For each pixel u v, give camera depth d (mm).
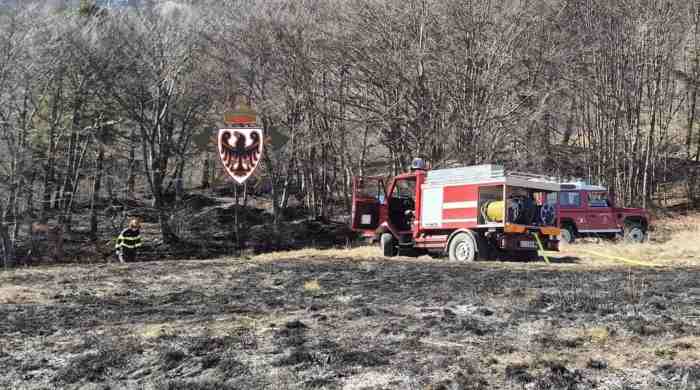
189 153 42688
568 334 5547
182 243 37594
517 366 4477
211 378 4531
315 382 4320
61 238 34969
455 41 35094
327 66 38531
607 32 46000
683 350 4801
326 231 40469
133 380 4609
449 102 35250
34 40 33219
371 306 7465
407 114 35438
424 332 5809
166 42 37125
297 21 38188
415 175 17047
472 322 6238
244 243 38250
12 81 32438
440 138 33000
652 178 45375
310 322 6484
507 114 33188
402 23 36406
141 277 11320
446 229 16281
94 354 5344
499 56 33938
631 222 26188
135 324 6660
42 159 36219
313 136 39688
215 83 37750
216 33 37719
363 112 38219
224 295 8797
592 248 19453
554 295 7809
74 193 37500
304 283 9945
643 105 48469
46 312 7562
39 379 4727
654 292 7883
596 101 49031
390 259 15445
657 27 44781
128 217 41375
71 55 34906
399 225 17844
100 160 40312
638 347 4980
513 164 33500
